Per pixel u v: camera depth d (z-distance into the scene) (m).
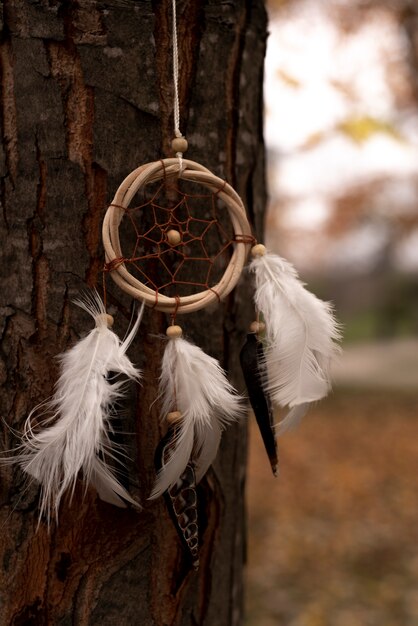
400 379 4.71
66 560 0.65
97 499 0.65
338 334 0.67
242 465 0.73
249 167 0.70
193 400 0.62
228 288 0.64
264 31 0.71
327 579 1.69
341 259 4.58
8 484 0.64
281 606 1.56
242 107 0.69
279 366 0.64
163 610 0.67
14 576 0.64
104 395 0.60
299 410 0.64
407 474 2.57
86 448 0.60
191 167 0.64
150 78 0.64
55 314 0.64
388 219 2.85
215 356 0.69
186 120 0.66
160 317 0.66
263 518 2.13
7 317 0.64
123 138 0.64
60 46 0.63
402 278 6.30
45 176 0.63
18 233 0.63
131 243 0.65
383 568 1.74
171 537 0.67
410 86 2.36
